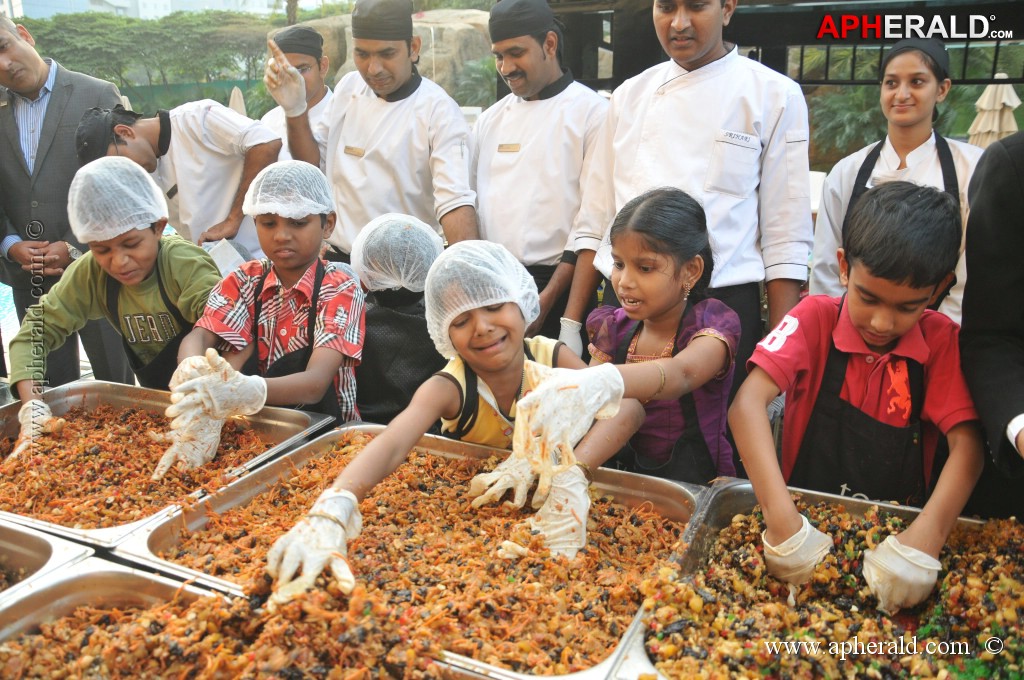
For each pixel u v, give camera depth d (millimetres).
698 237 1951
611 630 1378
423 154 3451
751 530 1646
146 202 2400
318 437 2111
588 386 1540
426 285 1861
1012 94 3627
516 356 1944
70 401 2520
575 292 2988
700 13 2477
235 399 2004
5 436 2396
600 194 2973
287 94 3445
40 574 1488
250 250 3713
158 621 1369
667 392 1803
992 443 1502
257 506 1857
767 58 3434
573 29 3740
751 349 2707
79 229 2316
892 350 1709
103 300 2596
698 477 2066
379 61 3277
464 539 1675
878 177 3018
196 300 2527
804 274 2650
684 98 2646
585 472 1754
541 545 1599
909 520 1607
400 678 1241
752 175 2641
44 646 1378
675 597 1381
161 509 1804
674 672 1226
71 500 1872
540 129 3305
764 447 1607
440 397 1875
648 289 1933
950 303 2918
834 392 1795
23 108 3691
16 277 3791
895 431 1733
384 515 1775
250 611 1345
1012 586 1378
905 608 1460
